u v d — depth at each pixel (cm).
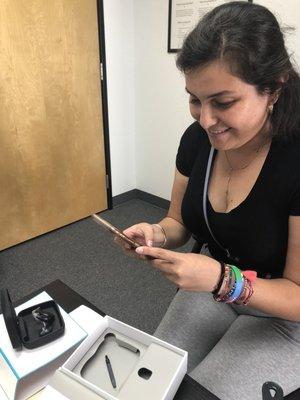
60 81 196
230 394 70
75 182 226
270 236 78
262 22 58
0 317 67
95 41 205
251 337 81
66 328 67
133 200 273
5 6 163
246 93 60
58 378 54
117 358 62
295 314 74
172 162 238
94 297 168
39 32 178
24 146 192
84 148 223
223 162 85
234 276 69
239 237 81
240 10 59
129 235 88
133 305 163
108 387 57
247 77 58
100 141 231
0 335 64
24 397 58
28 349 62
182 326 90
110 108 229
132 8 217
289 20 158
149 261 72
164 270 68
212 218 85
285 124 72
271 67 60
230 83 58
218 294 70
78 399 51
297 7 154
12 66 174
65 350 62
